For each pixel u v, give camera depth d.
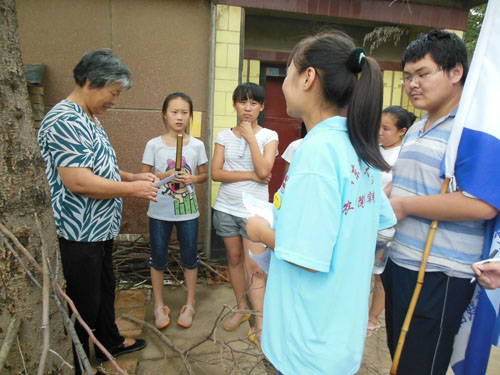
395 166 1.63
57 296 1.04
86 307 1.81
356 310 1.10
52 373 1.12
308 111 1.11
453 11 3.62
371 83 0.99
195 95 3.25
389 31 3.69
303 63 1.05
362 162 1.05
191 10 3.10
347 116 1.01
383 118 2.63
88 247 1.75
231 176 2.42
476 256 1.40
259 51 3.86
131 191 1.74
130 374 2.05
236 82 3.24
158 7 3.05
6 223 0.98
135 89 3.15
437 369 1.51
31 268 1.03
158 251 2.55
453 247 1.40
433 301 1.46
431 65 1.38
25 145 1.01
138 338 2.40
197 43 3.17
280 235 0.97
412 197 1.40
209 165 3.30
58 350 1.14
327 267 0.94
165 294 3.00
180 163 2.42
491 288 1.21
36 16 2.92
